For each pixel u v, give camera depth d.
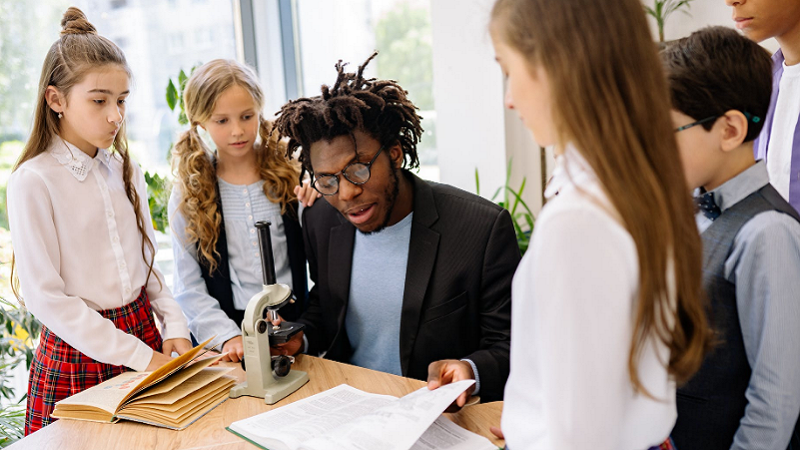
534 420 0.67
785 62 1.49
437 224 1.41
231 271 1.75
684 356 0.68
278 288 1.25
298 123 1.30
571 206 0.61
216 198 1.73
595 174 0.62
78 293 1.42
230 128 1.67
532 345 0.67
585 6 0.62
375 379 1.26
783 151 1.49
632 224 0.61
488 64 2.38
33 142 1.41
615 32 0.62
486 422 1.05
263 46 2.86
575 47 0.61
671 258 0.65
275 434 1.01
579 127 0.62
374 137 1.29
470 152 2.53
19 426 1.81
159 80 2.51
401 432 0.91
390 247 1.45
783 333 0.88
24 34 2.12
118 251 1.49
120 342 1.37
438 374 1.13
